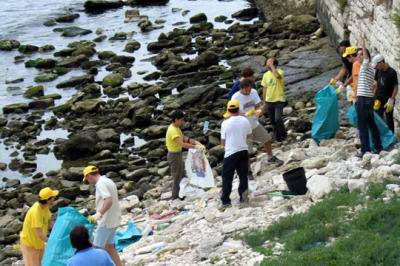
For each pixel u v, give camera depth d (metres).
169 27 85.56
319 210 29.69
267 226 30.50
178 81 65.56
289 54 65.00
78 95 64.19
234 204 34.88
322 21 71.44
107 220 28.64
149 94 62.78
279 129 45.66
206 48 73.69
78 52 76.81
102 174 49.81
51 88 68.75
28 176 51.56
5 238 41.59
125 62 73.50
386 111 37.62
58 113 62.00
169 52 73.06
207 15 88.88
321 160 37.62
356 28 56.12
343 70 42.34
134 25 87.69
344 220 28.36
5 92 68.25
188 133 52.59
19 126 59.38
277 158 40.44
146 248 31.94
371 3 50.22
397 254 24.95
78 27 87.38
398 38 42.62
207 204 36.59
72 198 46.94
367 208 28.33
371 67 35.69
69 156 53.47
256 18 85.06
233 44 73.44
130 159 51.56
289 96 55.00
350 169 34.09
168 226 35.25
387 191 29.61
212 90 59.44
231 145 33.78
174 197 39.22
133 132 56.38
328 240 27.56
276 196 34.31
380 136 36.28
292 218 29.88
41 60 74.50
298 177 33.75
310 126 47.22
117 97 64.50
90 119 59.78
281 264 25.92
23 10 95.31
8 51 80.56
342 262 25.02
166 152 51.28
